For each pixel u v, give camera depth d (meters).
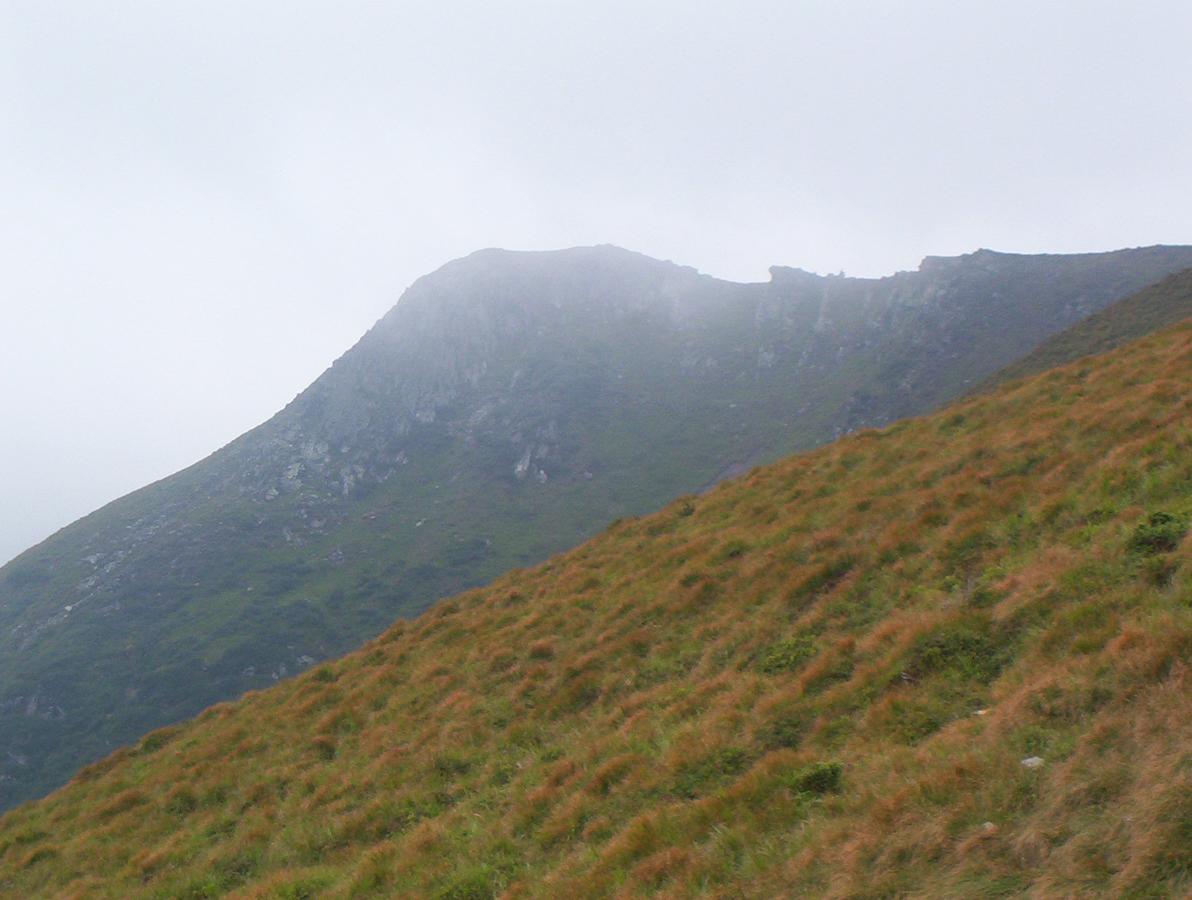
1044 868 7.06
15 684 114.38
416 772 16.38
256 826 16.62
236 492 182.00
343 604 135.50
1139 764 7.69
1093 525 13.86
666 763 12.46
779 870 8.73
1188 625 9.24
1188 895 6.10
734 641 16.25
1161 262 151.88
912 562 15.88
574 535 151.12
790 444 151.75
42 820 21.03
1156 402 17.66
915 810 8.51
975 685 11.39
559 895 10.25
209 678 114.00
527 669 19.09
